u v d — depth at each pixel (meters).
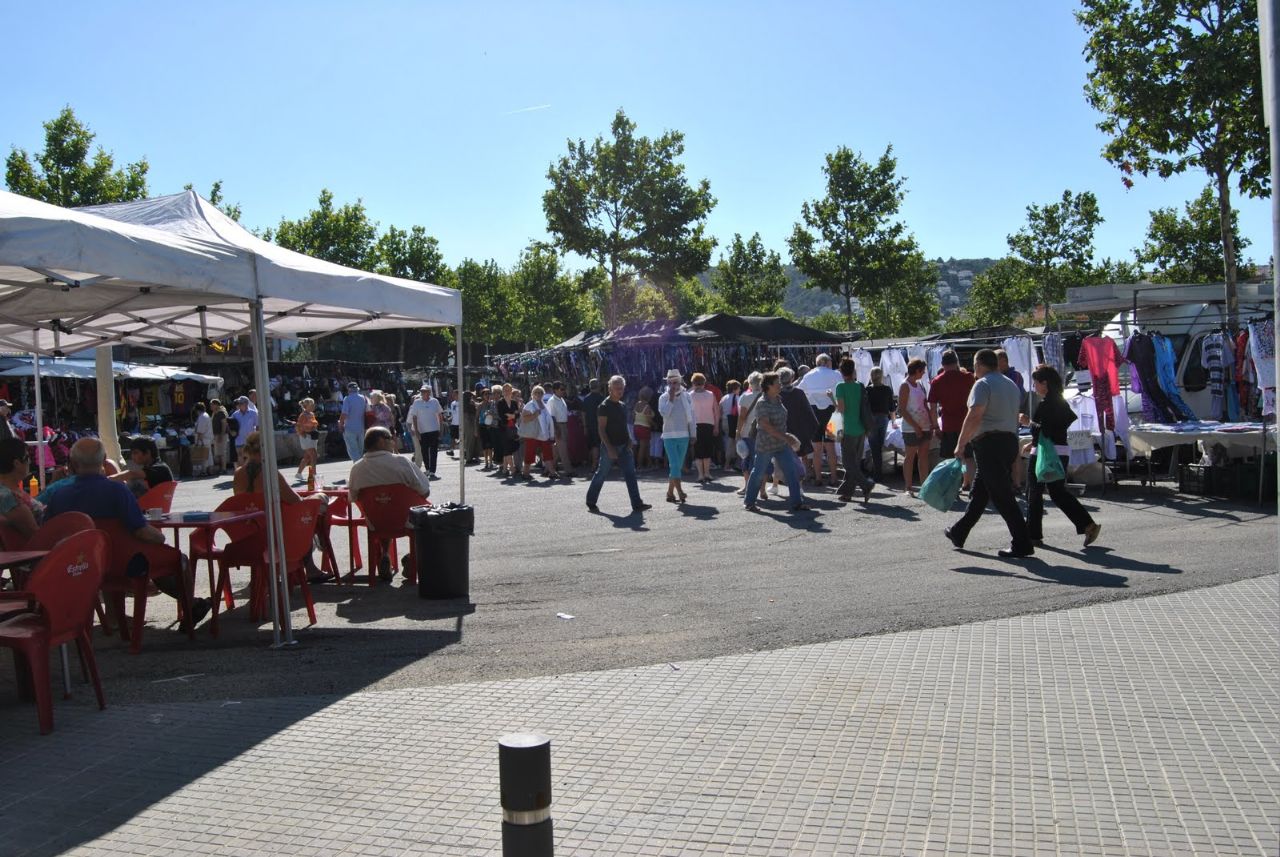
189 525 7.53
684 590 8.66
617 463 13.99
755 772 4.69
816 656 6.51
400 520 9.29
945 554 9.82
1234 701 5.43
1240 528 10.56
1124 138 17.34
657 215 37.78
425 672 6.50
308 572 9.74
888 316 46.28
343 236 48.22
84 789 4.69
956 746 4.93
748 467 15.23
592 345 22.70
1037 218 34.78
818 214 35.00
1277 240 3.23
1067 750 4.84
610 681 6.13
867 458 16.56
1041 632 6.89
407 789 4.62
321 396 30.94
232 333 11.02
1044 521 11.65
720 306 53.91
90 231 5.66
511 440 20.27
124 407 26.09
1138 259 33.69
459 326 9.53
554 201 38.41
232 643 7.48
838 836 4.04
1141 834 3.99
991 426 9.51
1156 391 14.09
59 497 7.18
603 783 4.61
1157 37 16.52
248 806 4.47
